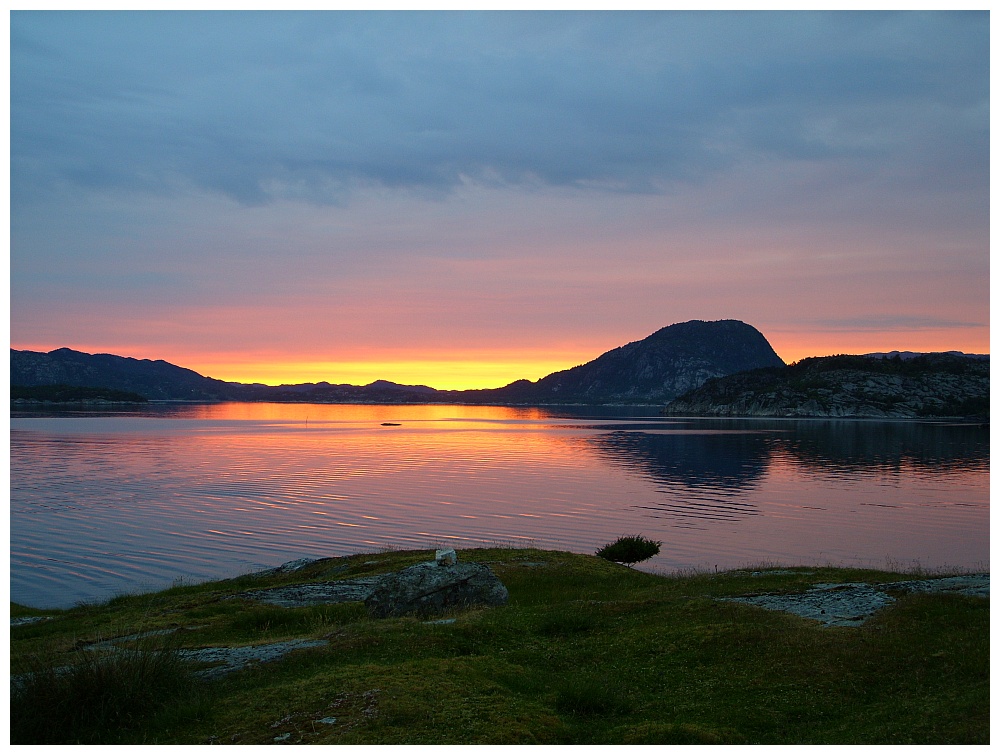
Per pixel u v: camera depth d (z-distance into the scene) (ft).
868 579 102.63
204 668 60.08
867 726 46.50
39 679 49.85
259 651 64.85
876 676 54.60
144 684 51.29
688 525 264.11
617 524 265.54
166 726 47.29
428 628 68.54
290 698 50.62
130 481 380.78
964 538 241.35
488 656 61.36
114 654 55.57
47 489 345.10
